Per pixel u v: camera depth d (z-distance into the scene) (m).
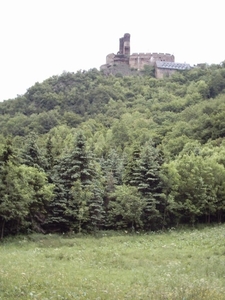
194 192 49.44
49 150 49.31
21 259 23.33
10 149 37.62
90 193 42.31
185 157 53.75
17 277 15.51
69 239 37.03
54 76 190.62
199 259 24.92
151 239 39.25
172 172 48.09
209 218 51.84
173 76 192.38
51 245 33.56
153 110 151.25
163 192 47.97
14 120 136.88
